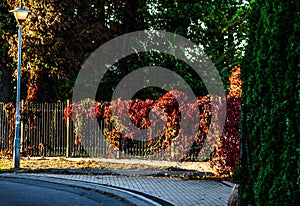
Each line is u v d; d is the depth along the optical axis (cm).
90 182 1794
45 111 2933
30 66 3152
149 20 3569
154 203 1332
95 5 3400
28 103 2917
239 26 3241
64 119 2925
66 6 3192
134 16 3562
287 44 763
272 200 762
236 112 1788
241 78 921
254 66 862
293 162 742
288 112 753
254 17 889
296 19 747
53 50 3167
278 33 777
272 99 788
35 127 2919
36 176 1962
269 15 806
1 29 3238
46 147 2925
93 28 3309
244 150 898
